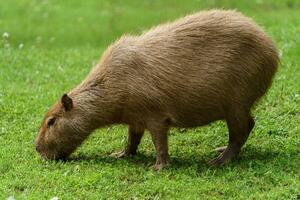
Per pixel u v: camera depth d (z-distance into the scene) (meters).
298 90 27.20
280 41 34.50
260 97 21.56
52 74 31.94
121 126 24.98
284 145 22.88
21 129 25.19
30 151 23.08
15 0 57.28
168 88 20.44
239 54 20.69
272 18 43.16
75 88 21.45
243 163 21.34
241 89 20.80
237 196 19.11
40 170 21.19
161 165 20.98
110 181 20.12
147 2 55.00
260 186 19.70
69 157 22.52
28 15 53.06
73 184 19.97
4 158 22.30
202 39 20.81
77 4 56.25
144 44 20.94
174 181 19.95
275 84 27.88
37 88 29.58
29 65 33.88
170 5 53.56
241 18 21.27
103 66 21.14
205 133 24.48
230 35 20.78
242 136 21.45
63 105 21.11
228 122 21.30
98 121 21.25
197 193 19.31
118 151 23.23
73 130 21.27
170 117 20.70
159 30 21.31
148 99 20.52
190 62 20.59
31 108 26.98
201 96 20.55
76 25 50.09
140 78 20.56
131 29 47.53
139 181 20.31
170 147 23.41
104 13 53.16
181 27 21.12
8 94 28.48
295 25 38.06
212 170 20.95
